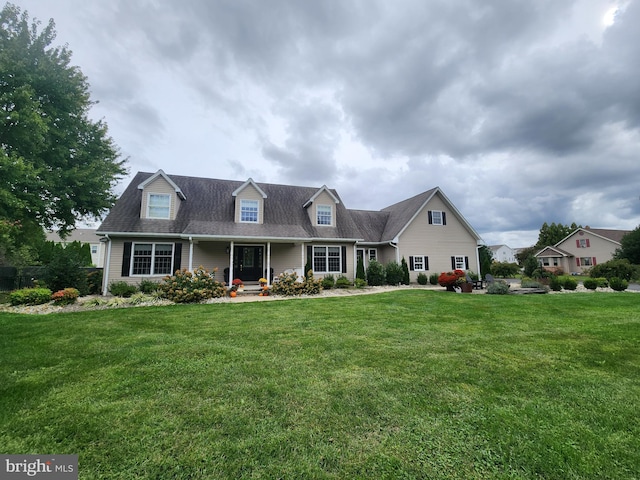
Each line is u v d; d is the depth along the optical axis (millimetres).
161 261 13961
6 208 14344
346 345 5047
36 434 2514
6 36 14352
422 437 2469
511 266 31531
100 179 17266
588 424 2666
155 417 2766
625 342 5223
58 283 11672
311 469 2109
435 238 20500
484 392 3287
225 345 5066
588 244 37938
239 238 14055
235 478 2027
